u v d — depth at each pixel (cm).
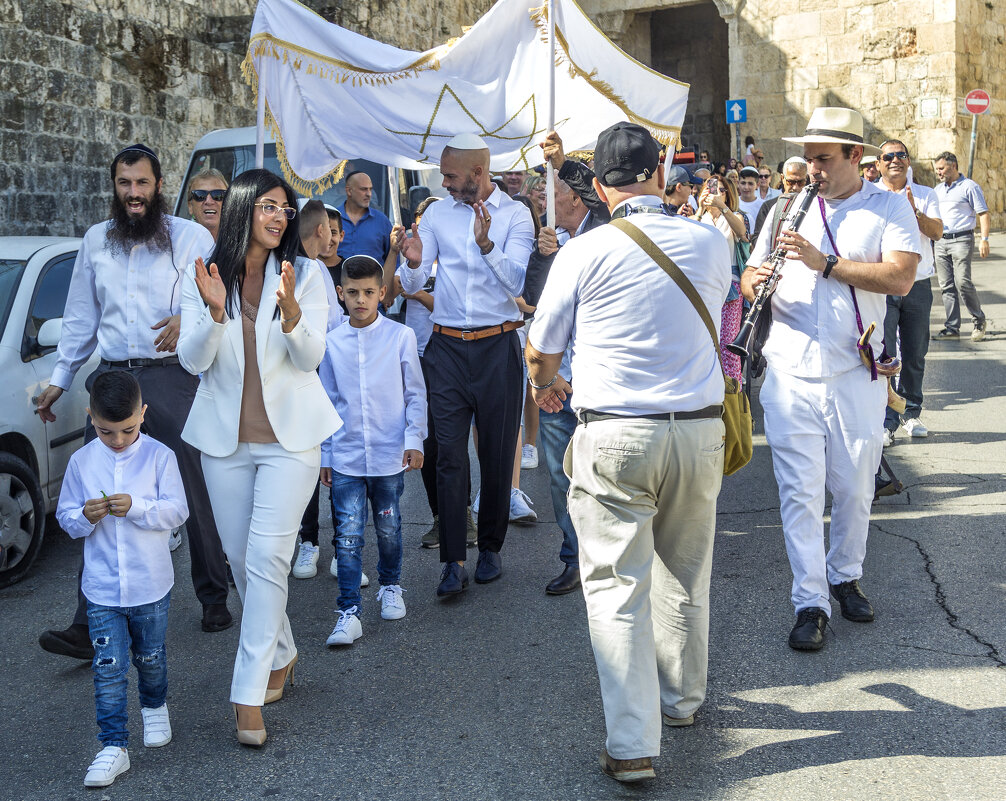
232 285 378
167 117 1398
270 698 408
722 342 752
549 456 523
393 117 625
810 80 2397
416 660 448
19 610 529
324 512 691
